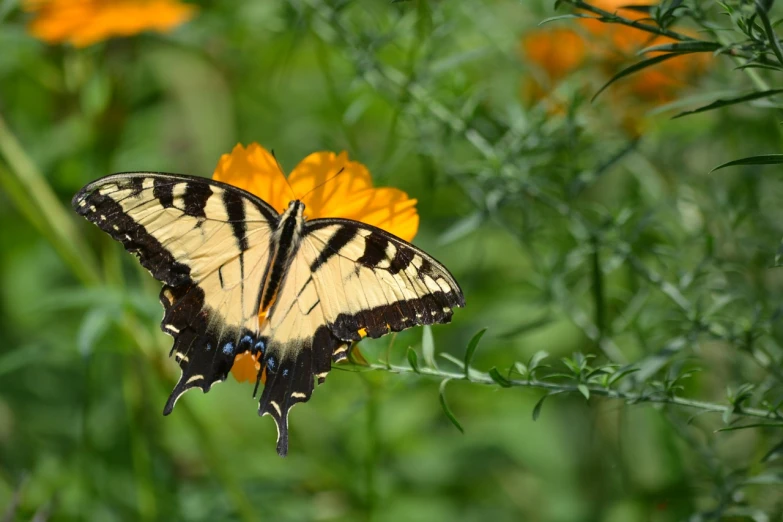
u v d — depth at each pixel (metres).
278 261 1.34
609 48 1.39
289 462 1.47
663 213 1.41
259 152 1.35
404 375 1.37
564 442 1.48
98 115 1.49
